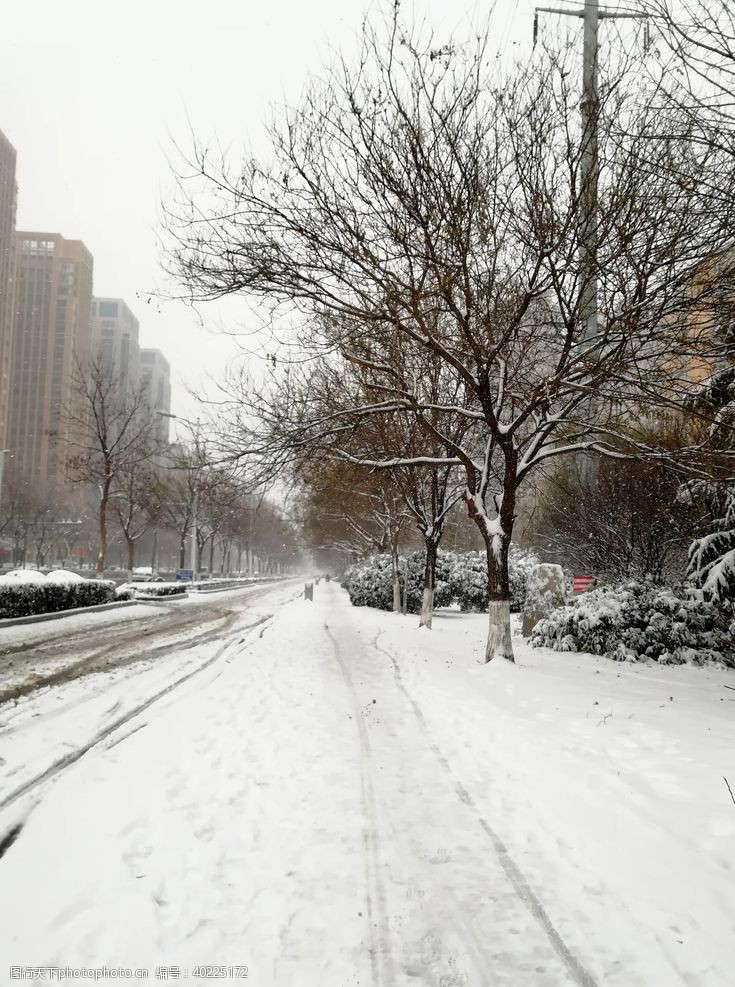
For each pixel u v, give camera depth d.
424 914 3.48
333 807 4.93
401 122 8.73
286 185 9.34
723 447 10.05
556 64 8.52
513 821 4.71
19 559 67.31
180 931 3.24
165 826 4.44
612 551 18.95
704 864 3.91
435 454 16.47
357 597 32.78
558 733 6.75
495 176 9.01
